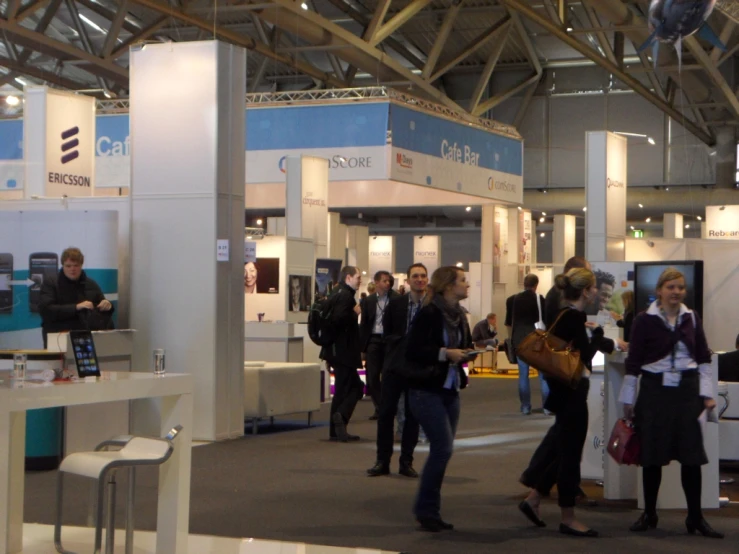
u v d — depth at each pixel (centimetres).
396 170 1276
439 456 523
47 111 1159
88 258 823
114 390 431
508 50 2639
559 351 516
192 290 861
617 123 2817
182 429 472
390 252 2509
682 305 529
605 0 1761
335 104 1309
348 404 873
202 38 2144
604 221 1397
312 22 1748
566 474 522
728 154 2694
